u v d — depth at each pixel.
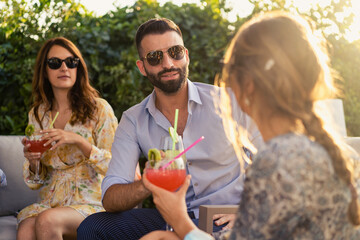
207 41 4.57
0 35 4.50
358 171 1.38
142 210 2.58
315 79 1.31
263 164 1.25
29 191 3.46
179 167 1.78
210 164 2.63
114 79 4.50
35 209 3.03
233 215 2.41
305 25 1.37
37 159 3.01
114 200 2.40
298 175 1.21
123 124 2.76
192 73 4.58
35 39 4.53
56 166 3.11
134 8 4.62
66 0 4.57
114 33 4.53
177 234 1.60
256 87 1.31
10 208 3.36
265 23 1.32
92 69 4.52
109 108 3.28
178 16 4.56
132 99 4.48
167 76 2.61
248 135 2.50
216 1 4.62
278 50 1.28
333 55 4.61
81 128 3.20
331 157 1.26
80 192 3.07
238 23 4.57
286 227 1.23
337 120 3.56
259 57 1.30
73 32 4.48
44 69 3.32
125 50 4.52
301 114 1.28
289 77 1.27
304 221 1.23
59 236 2.71
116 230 2.42
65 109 3.32
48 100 3.35
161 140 2.04
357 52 4.69
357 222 1.31
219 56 4.57
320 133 1.29
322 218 1.24
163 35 2.61
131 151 2.70
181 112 2.70
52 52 3.26
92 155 3.00
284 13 1.40
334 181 1.25
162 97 2.70
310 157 1.23
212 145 2.62
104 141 3.19
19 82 4.48
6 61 4.49
